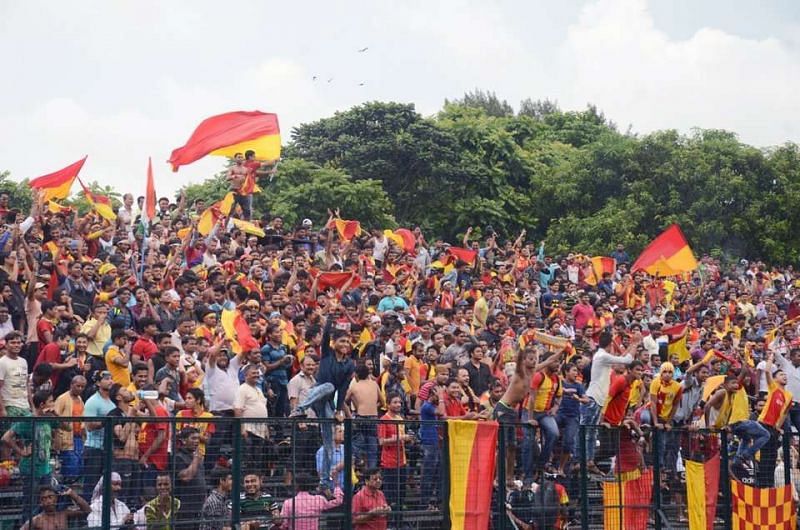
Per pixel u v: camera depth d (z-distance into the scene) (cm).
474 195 7288
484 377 2625
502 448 2188
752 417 2969
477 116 8912
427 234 7100
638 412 2527
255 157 3894
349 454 2017
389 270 3831
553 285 4169
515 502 2197
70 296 2689
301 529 1952
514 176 7562
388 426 2069
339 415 2062
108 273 2788
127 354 2289
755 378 3197
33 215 3022
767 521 2500
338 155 7194
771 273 5434
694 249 6662
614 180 7088
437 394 2386
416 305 3550
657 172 6850
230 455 1902
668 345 3472
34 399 2041
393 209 7112
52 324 2416
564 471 2291
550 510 2236
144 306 2594
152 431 1830
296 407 2305
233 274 3119
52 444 1738
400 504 2062
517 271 4347
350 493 2006
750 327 4109
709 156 6831
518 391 2242
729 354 3384
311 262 3694
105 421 1780
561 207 7312
